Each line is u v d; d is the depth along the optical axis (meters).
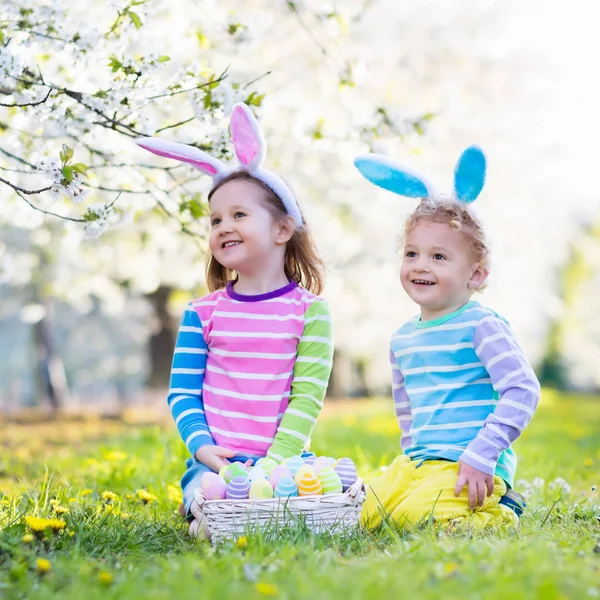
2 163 4.11
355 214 8.60
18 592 1.95
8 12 3.17
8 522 2.72
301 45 6.02
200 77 3.44
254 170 3.07
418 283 3.13
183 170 4.50
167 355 13.23
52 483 4.21
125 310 14.56
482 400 3.04
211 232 3.08
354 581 1.82
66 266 10.14
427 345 3.13
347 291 9.81
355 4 5.51
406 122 4.13
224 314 3.06
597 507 3.10
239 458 2.89
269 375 2.98
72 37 3.19
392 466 3.04
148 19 3.36
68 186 2.91
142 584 1.91
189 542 2.62
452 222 3.10
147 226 6.47
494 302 11.68
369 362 16.30
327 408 13.32
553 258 13.27
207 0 4.45
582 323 21.97
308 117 4.57
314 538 2.38
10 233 9.80
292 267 3.25
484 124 7.88
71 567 2.12
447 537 2.43
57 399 12.57
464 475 2.84
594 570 2.00
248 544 2.28
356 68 4.43
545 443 6.72
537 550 2.09
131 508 3.38
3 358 22.89
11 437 8.15
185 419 2.97
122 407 12.64
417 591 1.77
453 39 7.82
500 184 8.97
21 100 3.25
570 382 22.73
